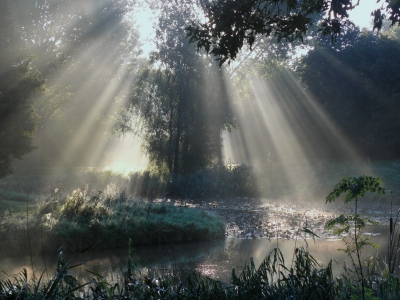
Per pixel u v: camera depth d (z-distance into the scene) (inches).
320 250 541.3
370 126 1657.2
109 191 848.9
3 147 802.2
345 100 1744.6
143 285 254.1
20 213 657.6
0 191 915.4
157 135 1577.3
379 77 1603.1
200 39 323.0
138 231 637.9
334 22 326.6
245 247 598.9
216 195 1341.0
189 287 248.2
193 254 560.7
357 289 240.2
